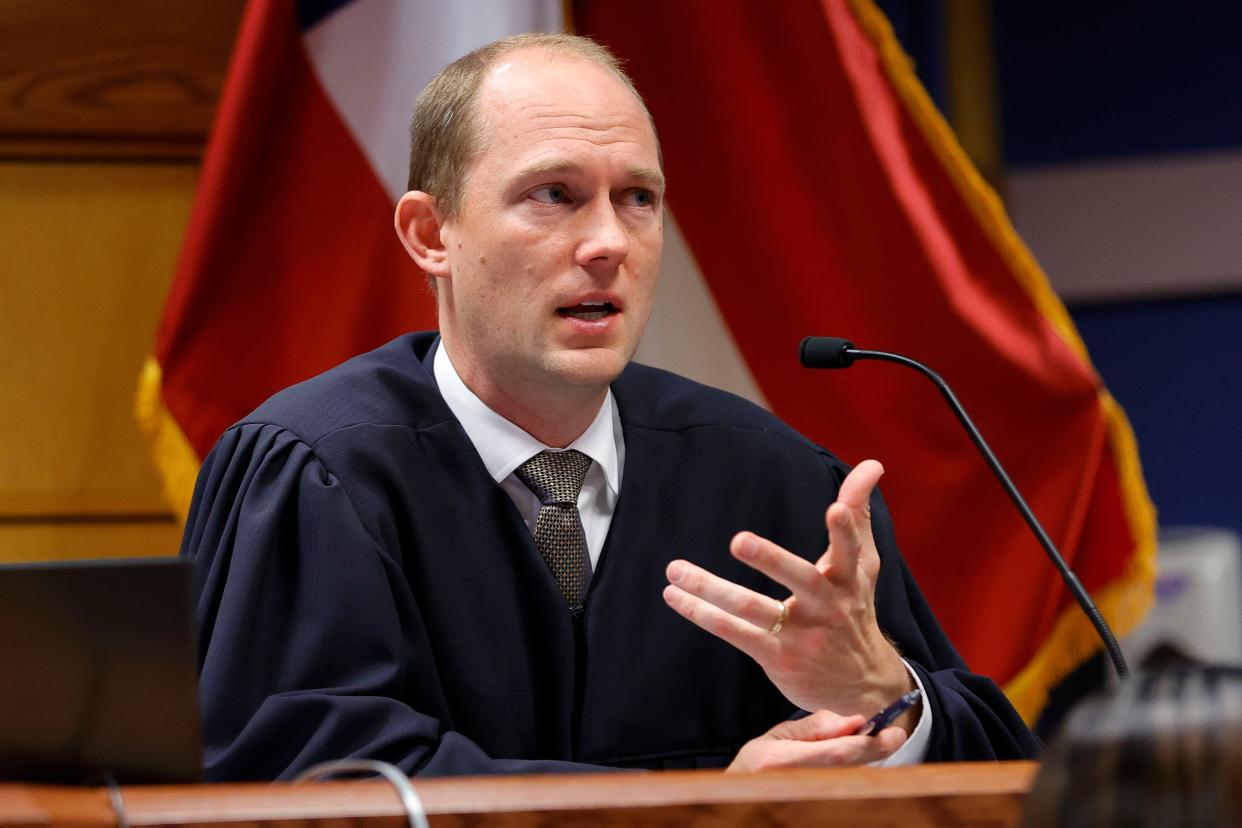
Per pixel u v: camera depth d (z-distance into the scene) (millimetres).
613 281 6062
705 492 6801
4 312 10453
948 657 7000
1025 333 9820
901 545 9875
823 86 9906
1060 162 16891
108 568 4008
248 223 9523
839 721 5137
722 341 10039
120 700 4031
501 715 6152
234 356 9469
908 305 9820
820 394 9953
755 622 5008
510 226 6055
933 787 3584
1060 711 11883
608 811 3473
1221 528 16672
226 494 6359
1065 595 9734
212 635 6043
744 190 9969
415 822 3367
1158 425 16859
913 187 9914
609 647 6367
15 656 3984
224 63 10656
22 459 10430
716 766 6438
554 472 6500
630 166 6105
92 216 10539
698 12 9992
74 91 10508
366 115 9578
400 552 6211
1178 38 16719
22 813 3275
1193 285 16781
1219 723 2209
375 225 9547
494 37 9508
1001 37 16828
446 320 6594
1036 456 9789
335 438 6301
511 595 6301
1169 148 16766
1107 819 2225
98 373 10523
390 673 5781
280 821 3363
